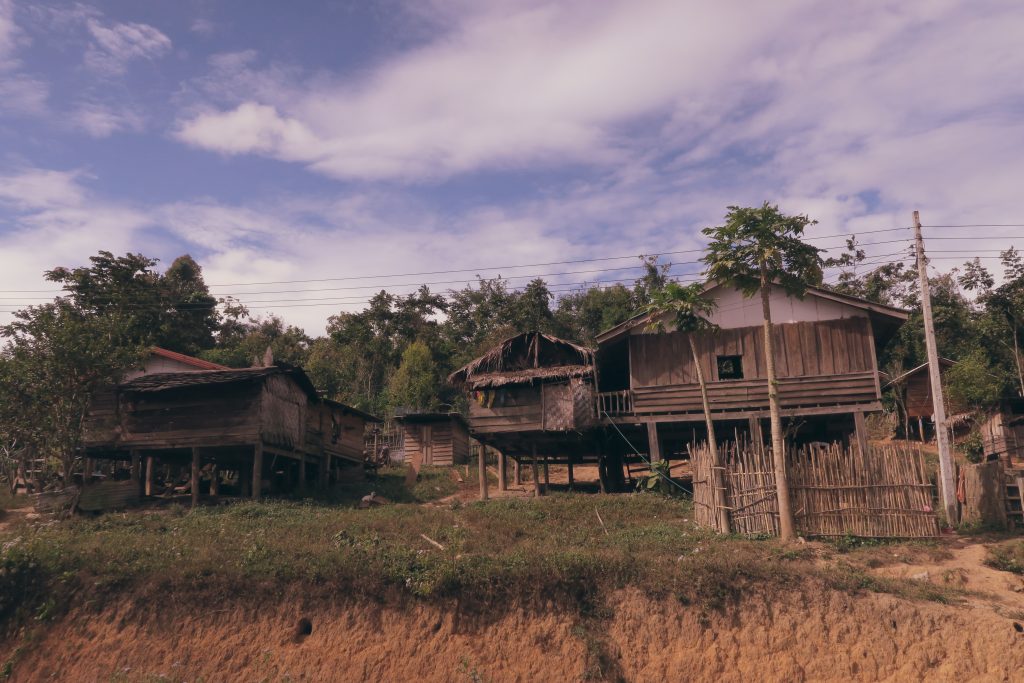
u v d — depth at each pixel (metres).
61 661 14.91
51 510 23.69
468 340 63.91
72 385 24.52
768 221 17.69
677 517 20.98
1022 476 17.50
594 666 13.61
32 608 15.72
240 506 23.28
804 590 13.90
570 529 20.06
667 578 14.41
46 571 16.25
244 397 25.53
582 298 63.22
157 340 44.72
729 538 17.16
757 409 23.72
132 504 24.86
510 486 31.55
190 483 30.02
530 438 26.69
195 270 58.59
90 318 26.39
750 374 24.02
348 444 33.94
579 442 27.77
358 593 15.08
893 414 38.16
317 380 57.78
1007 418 27.03
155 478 30.09
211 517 22.16
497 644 14.17
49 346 24.36
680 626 13.93
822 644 13.24
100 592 15.77
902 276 43.19
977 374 30.78
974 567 15.05
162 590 15.55
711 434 19.70
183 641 14.91
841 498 16.80
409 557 15.96
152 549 17.30
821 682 12.83
